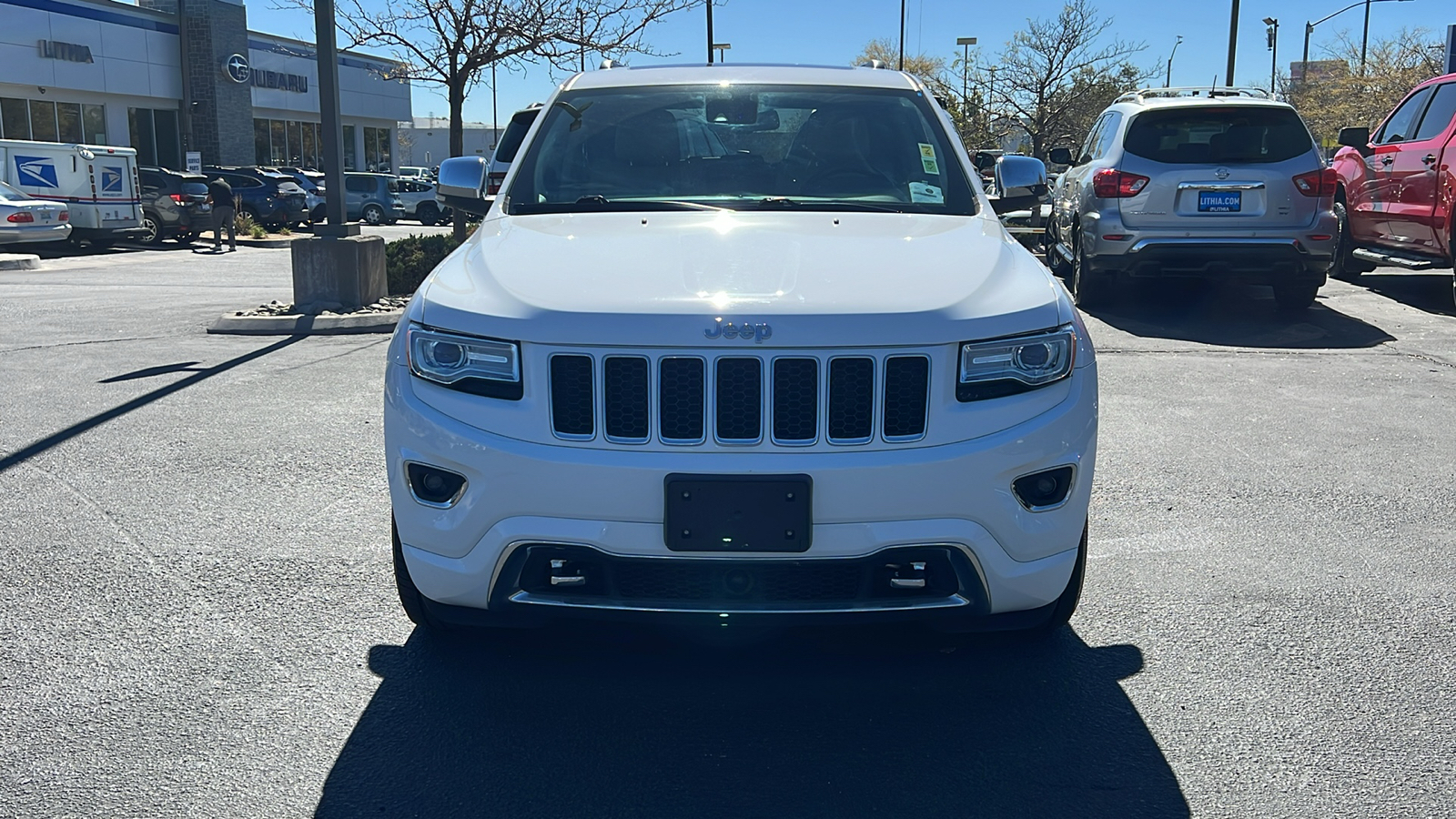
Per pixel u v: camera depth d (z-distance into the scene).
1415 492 5.39
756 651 3.68
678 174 4.26
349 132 49.19
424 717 3.25
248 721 3.22
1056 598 3.29
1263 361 8.59
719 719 3.26
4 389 7.52
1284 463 5.87
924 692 3.42
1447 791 2.88
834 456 2.94
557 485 2.96
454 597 3.18
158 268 18.39
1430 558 4.53
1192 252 9.97
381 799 2.84
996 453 3.00
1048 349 3.09
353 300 10.70
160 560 4.44
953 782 2.94
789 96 4.57
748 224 3.75
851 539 2.96
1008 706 3.33
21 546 4.58
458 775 2.96
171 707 3.29
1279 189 9.84
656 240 3.51
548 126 4.50
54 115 35.94
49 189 21.48
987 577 3.07
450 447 3.04
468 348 3.04
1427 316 10.70
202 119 40.50
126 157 22.52
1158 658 3.64
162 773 2.95
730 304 2.95
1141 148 10.17
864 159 4.32
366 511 5.04
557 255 3.38
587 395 2.97
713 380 2.92
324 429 6.48
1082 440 3.15
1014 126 44.28
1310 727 3.21
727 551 2.96
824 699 3.38
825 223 3.79
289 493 5.29
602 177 4.26
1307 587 4.23
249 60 42.28
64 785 2.88
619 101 4.58
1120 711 3.31
